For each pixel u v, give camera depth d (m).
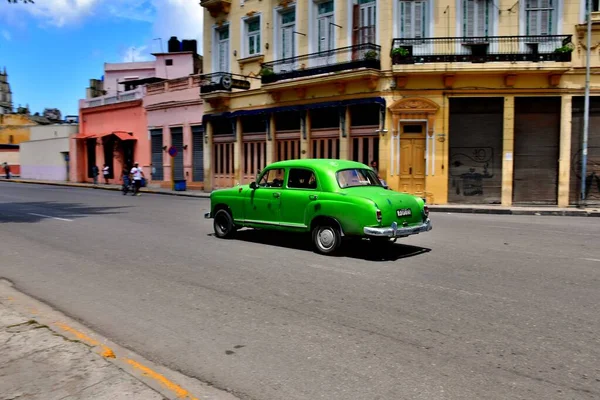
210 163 27.92
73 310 5.92
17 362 4.08
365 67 19.58
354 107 20.98
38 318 5.34
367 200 8.55
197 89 28.89
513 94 18.91
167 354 4.59
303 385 3.92
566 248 9.84
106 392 3.58
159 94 31.83
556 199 19.08
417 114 19.66
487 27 19.31
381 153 20.06
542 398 3.66
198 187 29.05
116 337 5.04
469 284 6.94
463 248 9.84
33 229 12.60
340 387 3.87
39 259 8.88
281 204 9.80
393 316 5.57
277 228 9.94
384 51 20.02
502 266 8.12
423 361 4.35
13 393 3.56
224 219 11.09
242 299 6.30
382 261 8.56
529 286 6.82
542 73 18.42
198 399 3.69
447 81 19.22
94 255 9.22
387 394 3.74
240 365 4.32
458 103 19.48
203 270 7.93
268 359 4.43
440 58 18.88
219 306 6.02
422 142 19.88
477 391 3.77
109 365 4.04
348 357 4.45
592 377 4.00
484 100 19.30
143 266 8.27
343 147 21.20
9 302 6.01
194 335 5.06
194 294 6.55
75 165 40.25
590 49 18.39
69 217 15.34
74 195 26.03
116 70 43.75
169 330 5.21
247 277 7.44
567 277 7.33
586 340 4.80
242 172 26.08
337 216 8.84
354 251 9.50
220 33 27.17
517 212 17.52
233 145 26.53
